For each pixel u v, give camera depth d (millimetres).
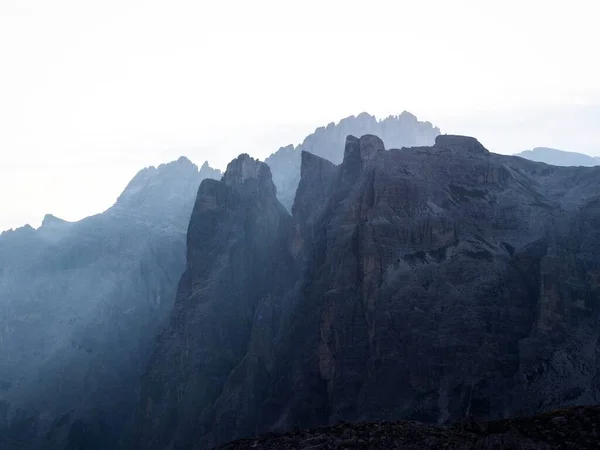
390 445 35188
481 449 32906
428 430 37031
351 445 35969
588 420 33781
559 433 33219
